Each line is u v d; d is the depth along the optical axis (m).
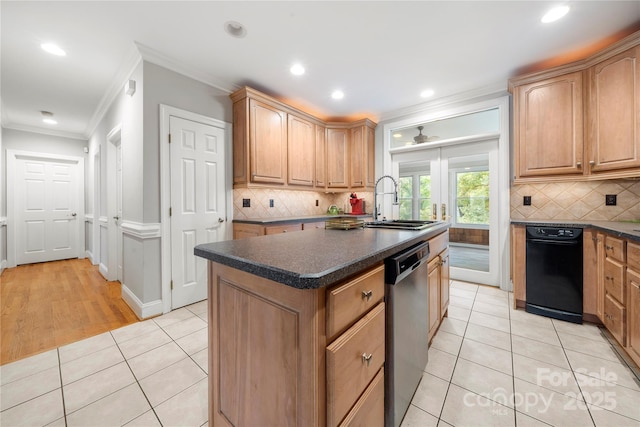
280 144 3.25
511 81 2.57
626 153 2.00
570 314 2.21
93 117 3.93
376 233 1.67
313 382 0.75
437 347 1.86
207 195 2.76
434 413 1.29
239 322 0.99
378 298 1.06
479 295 2.86
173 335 2.04
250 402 0.95
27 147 4.38
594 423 1.21
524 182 2.54
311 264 0.83
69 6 1.77
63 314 2.44
